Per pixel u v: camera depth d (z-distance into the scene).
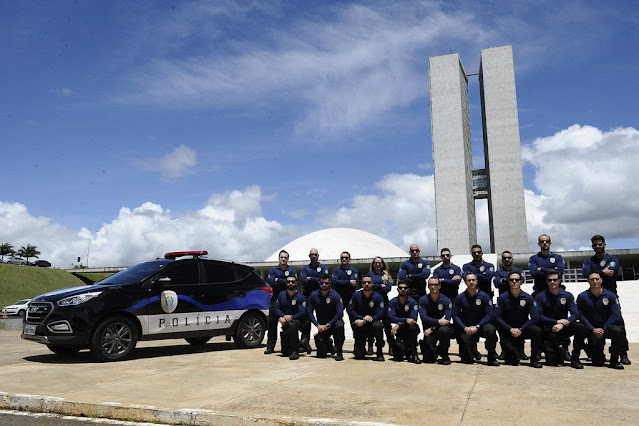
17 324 27.39
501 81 97.88
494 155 95.81
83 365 8.44
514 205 93.62
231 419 4.88
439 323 8.80
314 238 88.81
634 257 55.78
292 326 9.28
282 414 5.00
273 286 10.73
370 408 5.29
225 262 10.96
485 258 26.05
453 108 96.94
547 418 4.89
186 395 5.92
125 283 9.43
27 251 144.00
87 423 5.08
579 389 6.39
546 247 10.04
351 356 9.95
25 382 6.80
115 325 9.06
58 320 8.55
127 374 7.48
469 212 95.50
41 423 5.08
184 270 10.23
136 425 5.00
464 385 6.65
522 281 8.91
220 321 10.47
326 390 6.25
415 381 6.94
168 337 9.66
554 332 8.45
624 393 6.14
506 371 7.93
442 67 99.00
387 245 92.12
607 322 8.39
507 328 8.73
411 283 10.64
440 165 95.44
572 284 18.56
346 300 10.81
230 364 8.59
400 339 9.05
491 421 4.77
